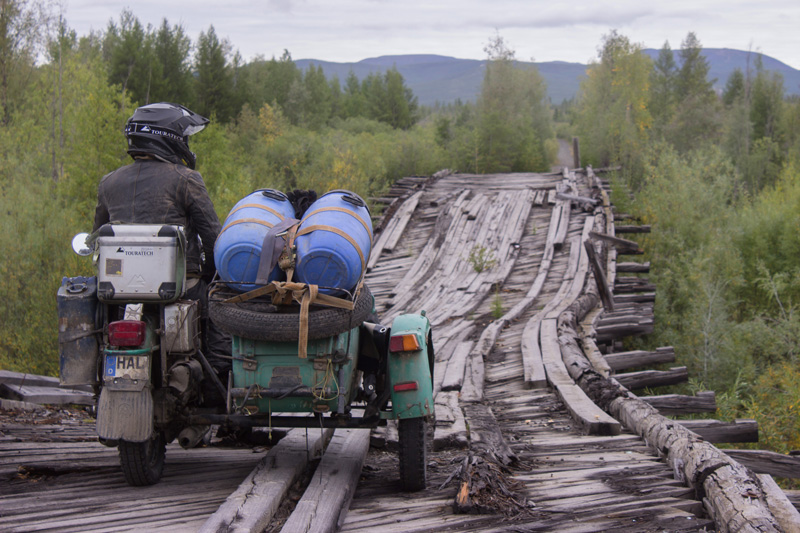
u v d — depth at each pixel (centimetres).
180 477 438
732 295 2083
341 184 2383
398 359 412
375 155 3023
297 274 379
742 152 5253
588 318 1192
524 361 833
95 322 388
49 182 1598
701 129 5497
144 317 383
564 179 2453
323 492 383
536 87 5859
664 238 2141
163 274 375
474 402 673
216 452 527
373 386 430
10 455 480
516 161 3894
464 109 4544
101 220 434
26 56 2380
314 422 411
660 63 7225
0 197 1440
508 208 2050
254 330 370
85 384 385
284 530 329
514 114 4344
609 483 427
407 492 426
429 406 410
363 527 356
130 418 373
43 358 1001
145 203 411
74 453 495
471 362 842
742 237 2403
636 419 563
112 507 371
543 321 1050
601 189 2230
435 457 515
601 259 1564
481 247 1653
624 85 4638
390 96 6300
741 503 349
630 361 1037
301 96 4941
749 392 1398
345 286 380
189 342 390
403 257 1739
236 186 1738
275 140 3097
